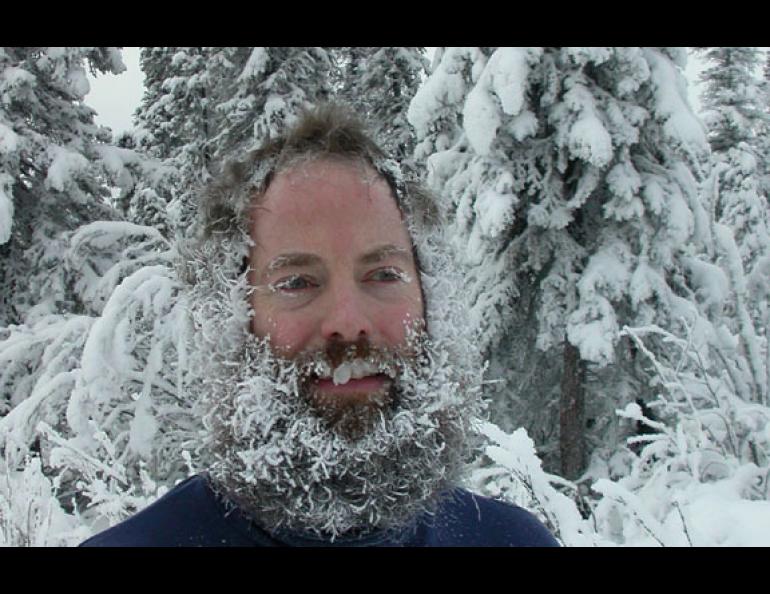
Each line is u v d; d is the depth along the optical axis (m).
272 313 1.15
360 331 1.13
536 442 9.27
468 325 1.39
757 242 13.44
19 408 5.55
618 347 8.05
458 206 7.94
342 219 1.16
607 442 8.27
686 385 5.00
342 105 1.28
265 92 12.50
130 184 11.43
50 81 10.86
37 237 10.49
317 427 1.11
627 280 7.47
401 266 1.21
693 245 8.25
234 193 1.25
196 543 1.14
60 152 10.40
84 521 4.31
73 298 10.30
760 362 4.96
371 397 1.14
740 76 20.55
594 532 3.02
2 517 3.70
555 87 7.30
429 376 1.22
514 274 8.44
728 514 2.88
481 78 7.36
